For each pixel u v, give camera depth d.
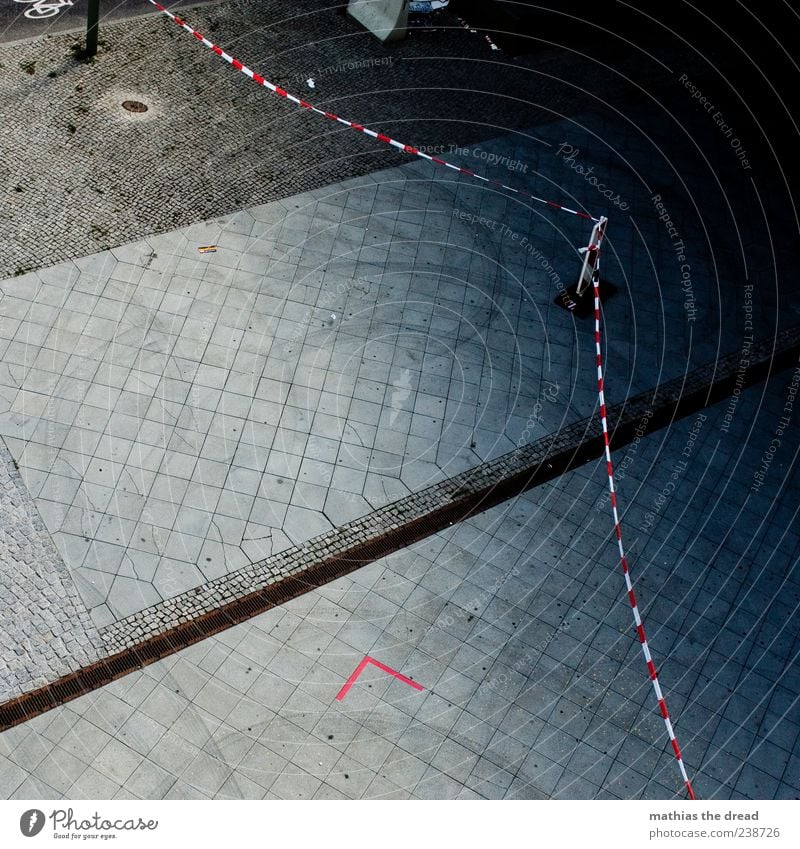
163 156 16.41
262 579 11.82
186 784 10.12
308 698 10.90
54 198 15.38
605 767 10.79
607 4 20.81
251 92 17.88
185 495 12.42
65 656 10.89
